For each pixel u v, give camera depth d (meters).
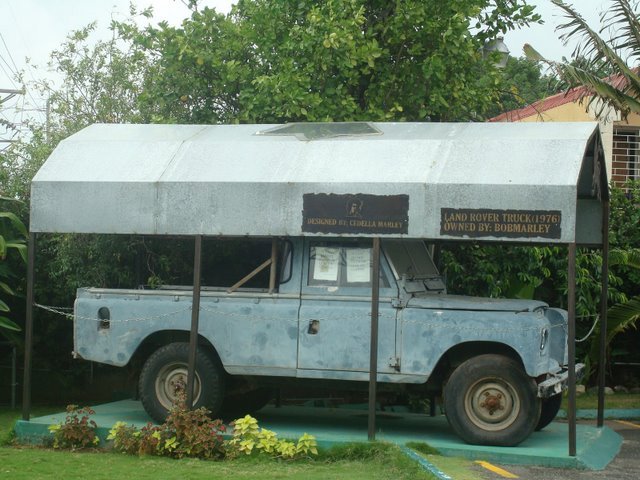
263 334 9.36
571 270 8.38
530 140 8.92
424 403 11.88
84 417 9.38
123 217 9.48
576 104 16.75
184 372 9.61
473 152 8.95
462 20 12.63
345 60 12.22
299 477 7.77
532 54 12.51
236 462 8.55
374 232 8.84
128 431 9.11
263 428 9.61
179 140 9.98
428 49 12.99
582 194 10.27
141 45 13.46
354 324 9.16
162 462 8.54
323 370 9.22
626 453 9.47
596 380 14.59
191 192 9.34
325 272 9.42
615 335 13.68
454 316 8.94
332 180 8.99
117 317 9.77
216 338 9.46
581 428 10.37
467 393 8.90
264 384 9.66
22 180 13.34
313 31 12.15
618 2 12.59
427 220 8.73
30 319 9.80
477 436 8.84
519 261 12.98
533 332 8.73
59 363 13.84
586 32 12.36
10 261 13.03
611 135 16.77
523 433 8.77
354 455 8.62
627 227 14.18
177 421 8.93
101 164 9.76
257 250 12.14
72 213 9.61
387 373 9.05
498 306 8.88
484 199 8.59
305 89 12.34
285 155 9.45
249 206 9.19
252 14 13.13
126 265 12.40
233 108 13.49
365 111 12.67
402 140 9.33
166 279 12.36
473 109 13.49
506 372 8.80
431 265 10.45
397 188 8.81
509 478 7.78
